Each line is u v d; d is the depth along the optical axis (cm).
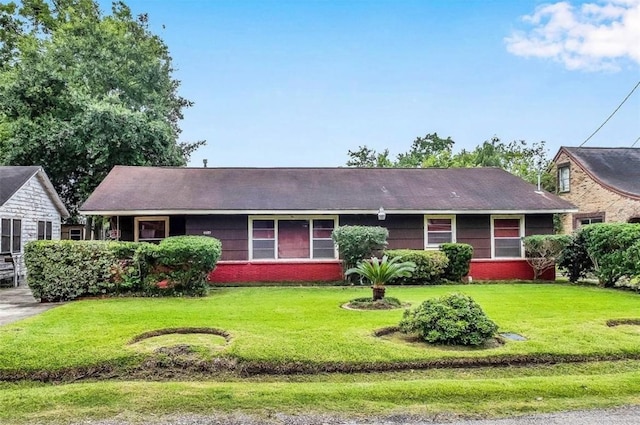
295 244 1609
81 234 2680
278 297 1160
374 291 1027
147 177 1792
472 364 628
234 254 1579
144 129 2381
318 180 1841
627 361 652
